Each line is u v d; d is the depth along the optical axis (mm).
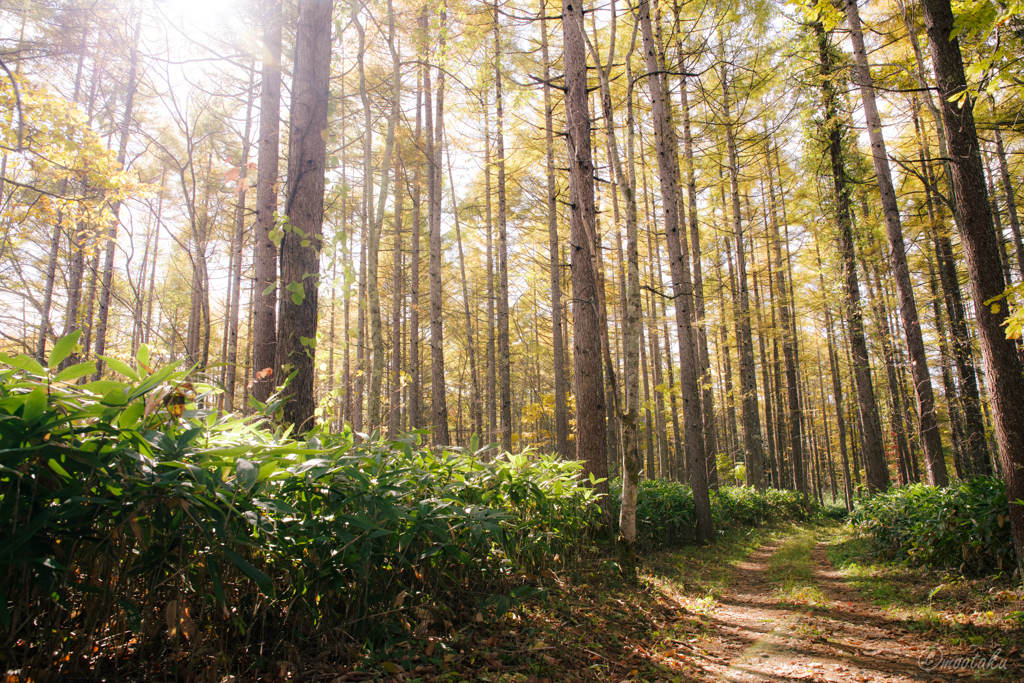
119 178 6594
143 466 2105
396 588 3215
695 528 10883
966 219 5242
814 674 3814
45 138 6168
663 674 3629
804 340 23547
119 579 2098
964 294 14875
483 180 15781
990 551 5738
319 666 2578
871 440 12234
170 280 17891
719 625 5289
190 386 2369
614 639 4203
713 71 14352
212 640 2361
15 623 1825
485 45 9102
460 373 26906
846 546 10289
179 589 2146
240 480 2156
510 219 15070
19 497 1854
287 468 2611
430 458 4211
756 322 18953
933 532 6566
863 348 12586
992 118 9336
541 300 21516
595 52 6652
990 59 4512
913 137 11500
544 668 3254
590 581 5598
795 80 11445
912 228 12375
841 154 12125
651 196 17641
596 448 7355
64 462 1940
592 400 7445
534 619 4082
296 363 4746
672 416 22750
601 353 7594
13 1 7930
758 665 4043
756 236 15984
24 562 1812
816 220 13281
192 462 2240
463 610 3777
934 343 15656
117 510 1975
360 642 2914
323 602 2820
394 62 7262
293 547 2566
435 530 3139
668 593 6262
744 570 8961
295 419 4648
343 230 5180
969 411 11367
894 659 4141
